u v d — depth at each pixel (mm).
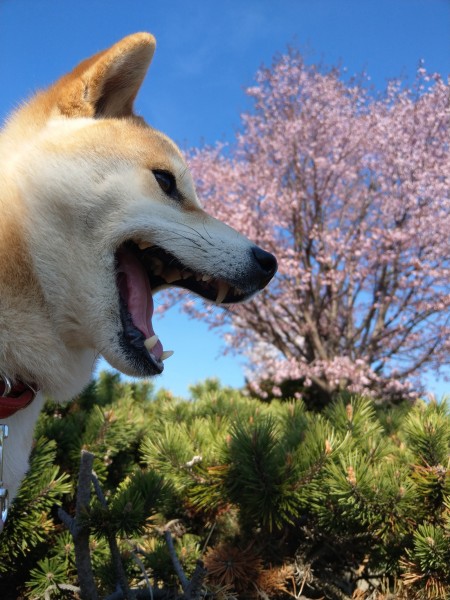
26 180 313
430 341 1577
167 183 355
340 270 1563
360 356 1531
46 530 440
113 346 317
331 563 486
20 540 432
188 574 439
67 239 313
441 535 382
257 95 1703
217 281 395
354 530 434
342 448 439
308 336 1570
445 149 1522
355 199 1698
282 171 1616
